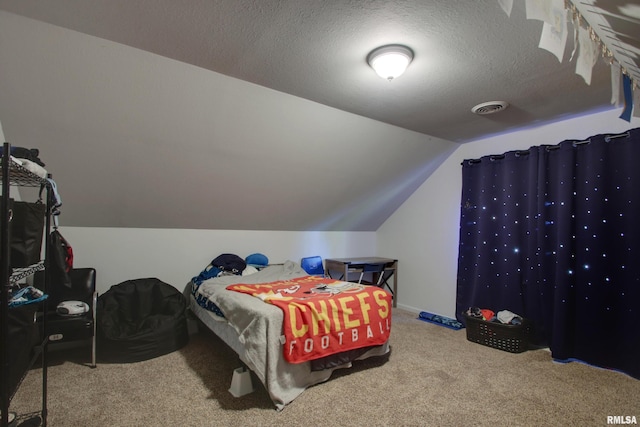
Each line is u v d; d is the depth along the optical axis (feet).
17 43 5.31
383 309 8.20
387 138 10.20
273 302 7.03
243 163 9.30
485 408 6.21
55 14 4.84
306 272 12.67
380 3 4.47
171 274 10.77
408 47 5.52
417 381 7.26
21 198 7.91
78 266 9.37
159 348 8.34
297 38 5.35
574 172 8.76
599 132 8.61
